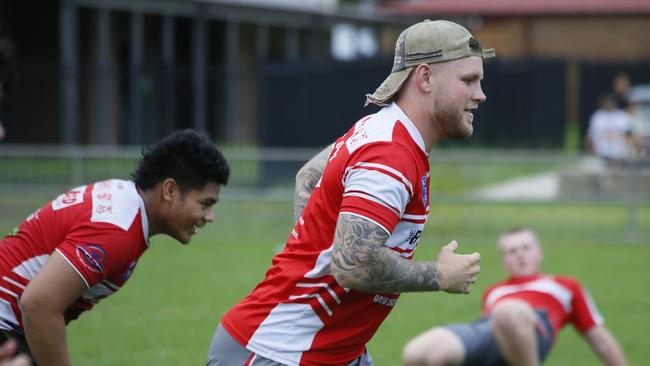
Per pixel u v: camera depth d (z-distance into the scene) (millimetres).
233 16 78562
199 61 75688
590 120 80812
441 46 11734
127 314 28172
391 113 11977
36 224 12891
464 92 11789
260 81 61375
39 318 12180
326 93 61844
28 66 60750
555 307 20031
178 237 13320
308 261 12141
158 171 12898
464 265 11773
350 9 92812
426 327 27047
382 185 11312
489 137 70812
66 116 62406
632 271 36062
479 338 18875
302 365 12195
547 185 43812
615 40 107312
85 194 12898
